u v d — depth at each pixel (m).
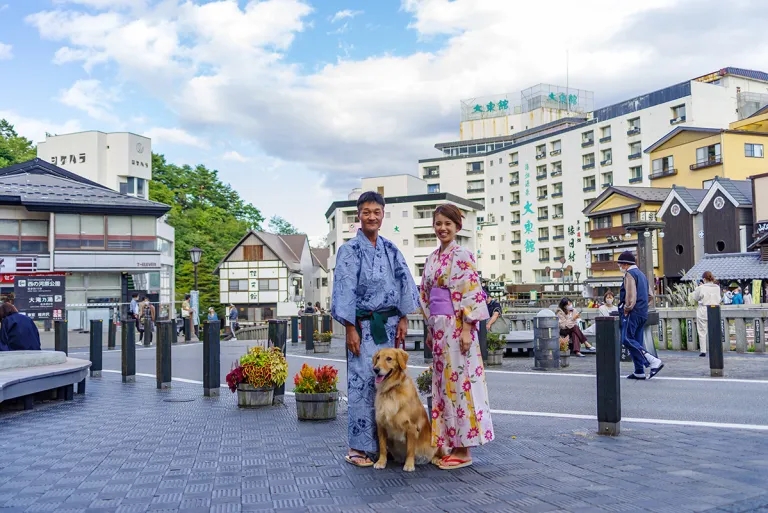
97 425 7.27
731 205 39.50
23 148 55.62
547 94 92.69
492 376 11.41
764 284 30.77
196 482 4.72
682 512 3.78
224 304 56.75
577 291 55.59
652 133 63.78
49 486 4.66
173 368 14.38
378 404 4.93
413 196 61.41
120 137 49.97
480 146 93.62
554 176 75.94
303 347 20.64
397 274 5.26
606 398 6.12
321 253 86.31
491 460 5.18
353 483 4.61
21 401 8.77
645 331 11.76
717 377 10.22
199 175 67.38
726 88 61.69
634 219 47.84
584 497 4.12
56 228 33.91
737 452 5.32
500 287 46.00
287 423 7.26
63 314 23.30
